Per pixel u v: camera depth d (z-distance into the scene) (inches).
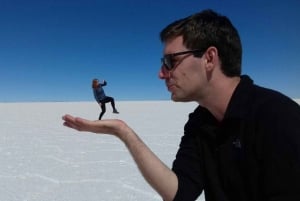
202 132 50.4
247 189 45.1
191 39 46.4
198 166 51.5
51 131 331.3
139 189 147.3
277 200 39.9
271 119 40.9
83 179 161.3
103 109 374.3
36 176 165.9
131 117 481.1
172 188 50.3
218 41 46.1
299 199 38.7
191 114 53.6
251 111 43.0
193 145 52.0
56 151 228.2
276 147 39.7
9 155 214.2
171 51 47.6
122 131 50.9
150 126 368.5
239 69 48.1
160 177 50.2
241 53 48.4
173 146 245.8
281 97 42.9
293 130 39.2
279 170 39.5
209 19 46.6
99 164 190.9
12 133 315.3
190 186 50.6
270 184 40.6
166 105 782.5
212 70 46.8
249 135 43.1
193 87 47.4
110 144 255.4
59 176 166.2
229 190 47.2
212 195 50.3
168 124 389.1
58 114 555.2
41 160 200.7
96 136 296.7
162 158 207.3
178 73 47.4
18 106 792.3
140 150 50.2
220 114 48.3
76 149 235.5
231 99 45.6
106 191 144.6
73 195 139.2
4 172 172.6
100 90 372.2
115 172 174.1
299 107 42.6
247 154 43.6
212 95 47.7
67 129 346.6
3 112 591.5
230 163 45.6
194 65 46.8
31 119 461.1
